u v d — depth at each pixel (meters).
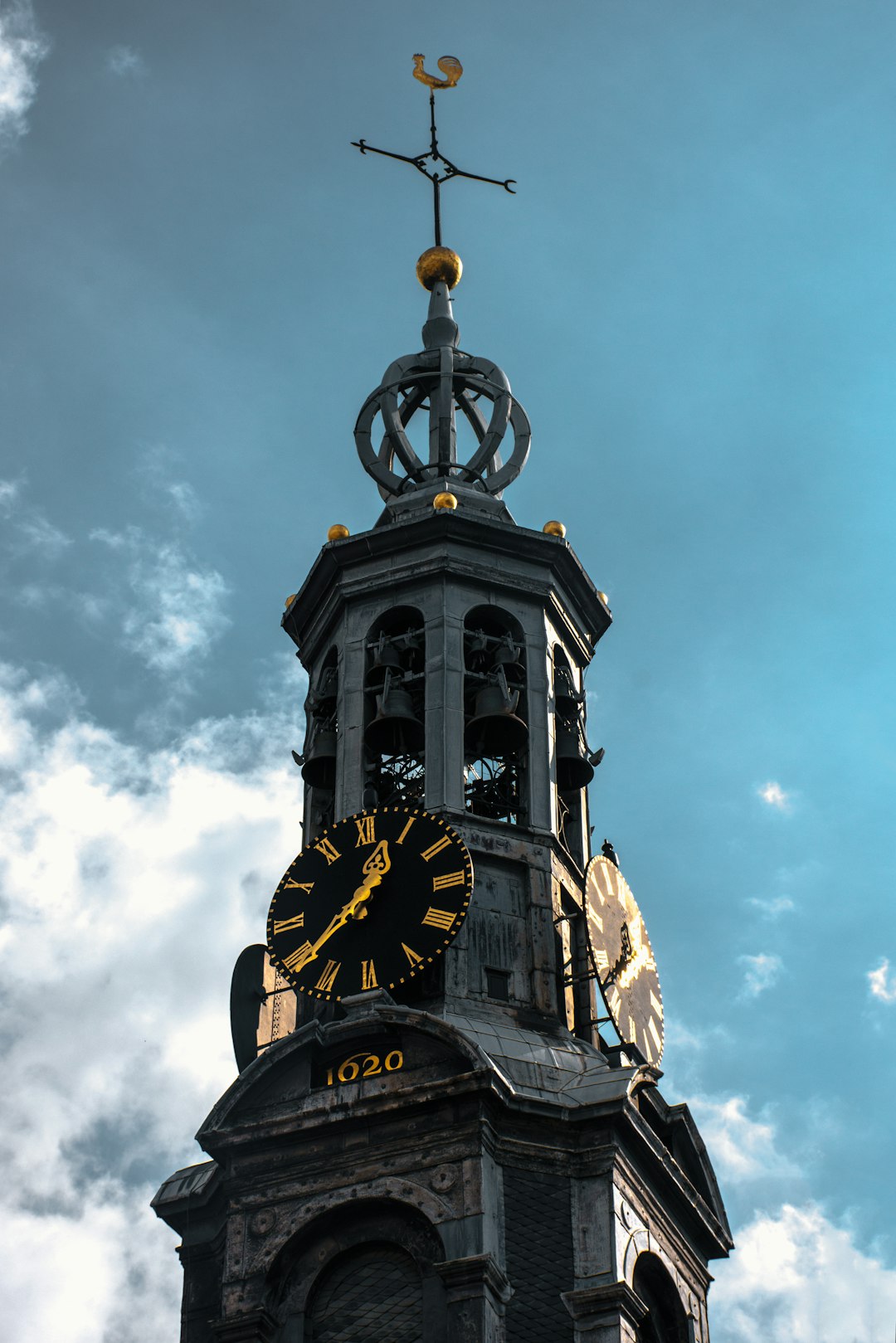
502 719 49.22
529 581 51.19
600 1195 43.31
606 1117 43.72
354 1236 43.22
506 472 53.66
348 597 51.06
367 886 46.44
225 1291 43.12
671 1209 45.34
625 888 48.44
